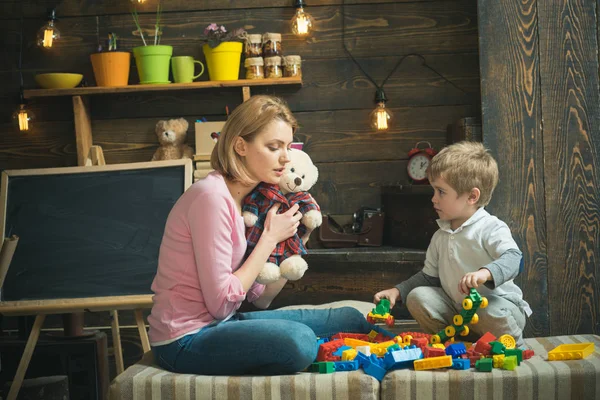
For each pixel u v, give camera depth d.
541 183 2.66
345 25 3.28
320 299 2.89
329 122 3.30
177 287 1.78
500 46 2.68
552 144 2.66
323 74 3.29
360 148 3.29
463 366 1.67
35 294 2.55
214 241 1.74
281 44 3.29
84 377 2.75
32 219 2.69
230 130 1.84
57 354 2.74
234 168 1.84
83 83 3.25
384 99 3.18
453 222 2.14
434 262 2.20
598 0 2.66
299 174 2.03
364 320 2.12
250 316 2.05
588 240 2.64
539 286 2.64
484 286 2.04
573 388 1.62
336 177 3.30
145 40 3.31
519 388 1.61
